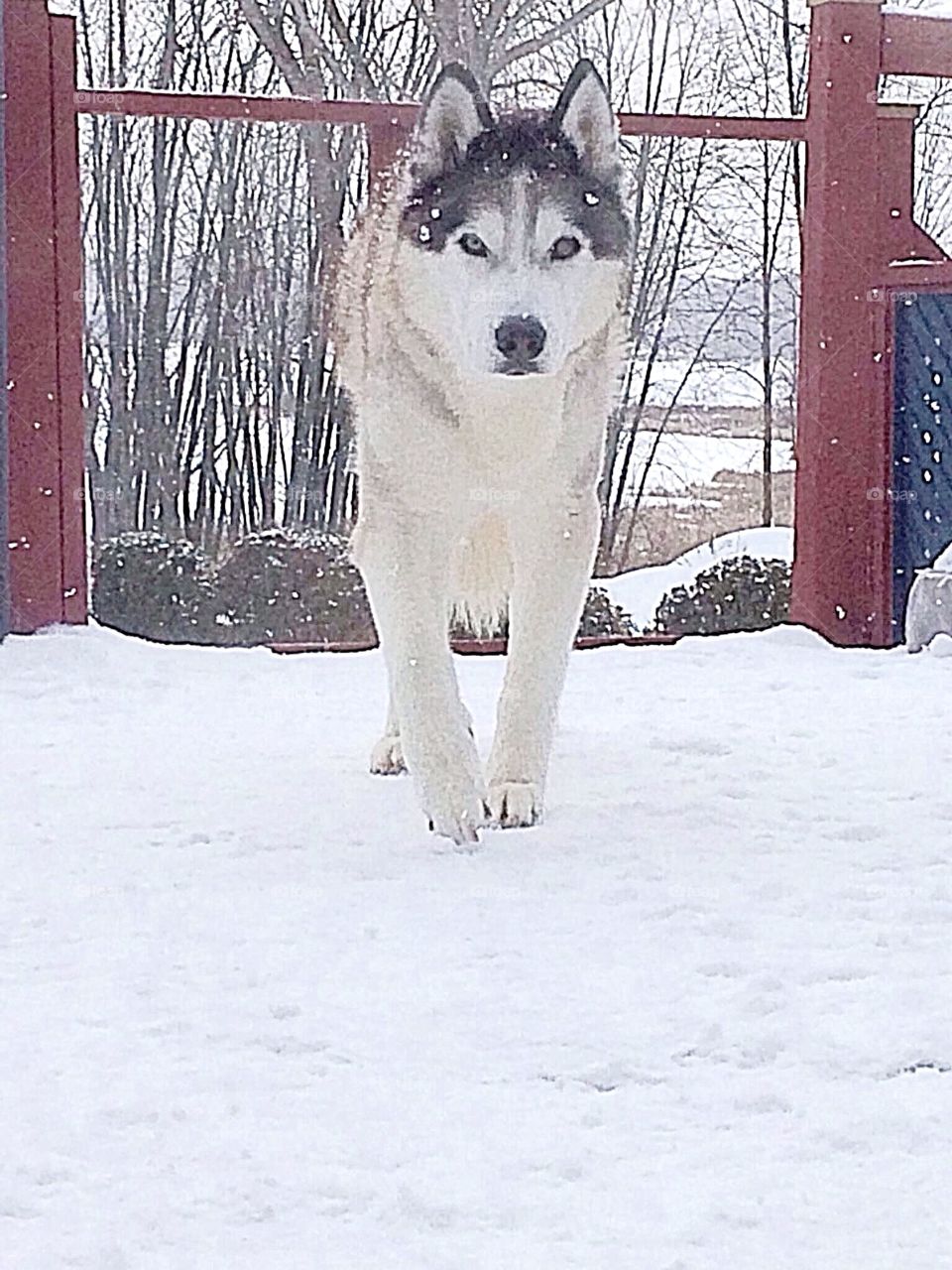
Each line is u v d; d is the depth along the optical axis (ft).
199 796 10.84
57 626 15.07
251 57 31.37
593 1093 8.04
